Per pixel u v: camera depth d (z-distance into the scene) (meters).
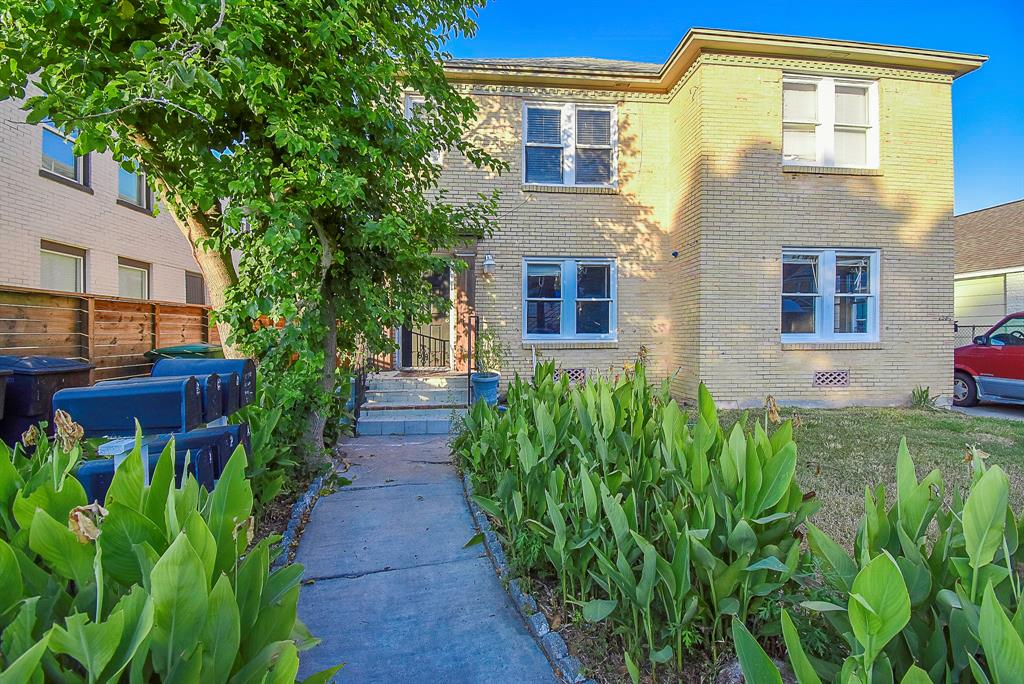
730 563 2.14
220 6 3.34
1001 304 15.16
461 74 9.19
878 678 1.19
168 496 1.34
